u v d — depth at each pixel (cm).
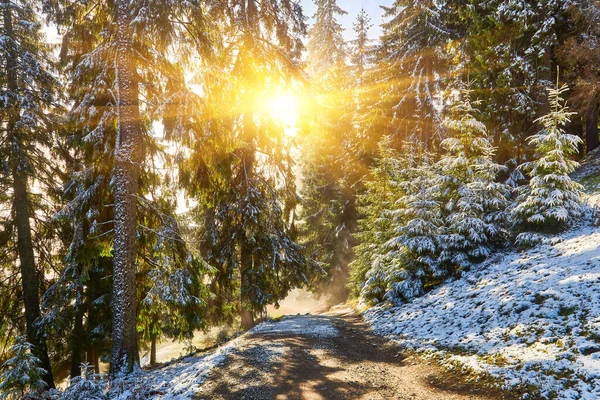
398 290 1298
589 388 466
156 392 731
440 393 595
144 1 973
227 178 1287
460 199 1299
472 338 752
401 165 1820
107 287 1309
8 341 1315
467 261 1209
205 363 858
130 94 1016
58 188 1356
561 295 740
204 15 1148
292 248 1477
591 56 1545
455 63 2130
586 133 1884
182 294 1053
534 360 578
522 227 1227
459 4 2036
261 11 1548
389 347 920
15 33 1288
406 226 1320
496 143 1739
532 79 1622
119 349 944
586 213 1159
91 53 997
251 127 1487
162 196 1273
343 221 2567
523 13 1540
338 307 2305
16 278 1352
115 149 961
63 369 1431
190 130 1085
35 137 1260
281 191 1589
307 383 687
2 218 1326
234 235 1416
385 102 2291
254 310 1422
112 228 1132
